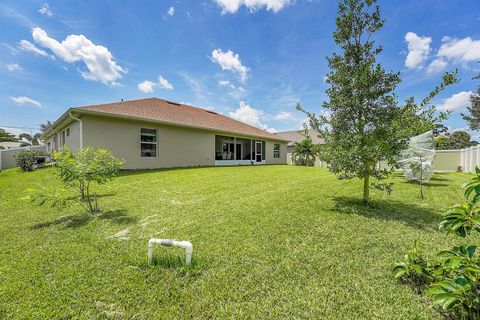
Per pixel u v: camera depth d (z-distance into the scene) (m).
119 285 2.22
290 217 4.24
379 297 2.03
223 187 7.33
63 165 4.32
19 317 1.83
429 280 2.18
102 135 10.69
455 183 8.86
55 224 3.96
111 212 4.64
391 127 4.43
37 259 2.71
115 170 4.85
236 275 2.38
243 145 20.06
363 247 3.03
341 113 4.93
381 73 4.56
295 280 2.30
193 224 3.91
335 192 6.54
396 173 12.07
